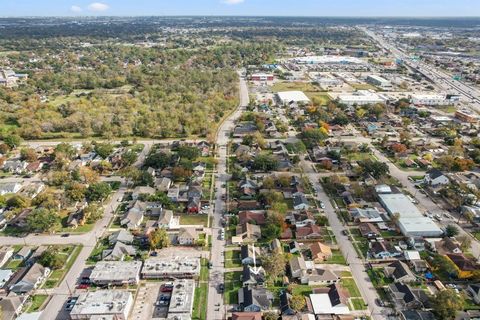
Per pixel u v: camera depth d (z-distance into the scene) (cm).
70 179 14488
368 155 17175
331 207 12888
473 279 9394
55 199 12900
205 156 16962
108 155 16750
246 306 8500
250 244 10888
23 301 8675
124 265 9681
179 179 14762
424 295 8650
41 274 9456
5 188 13712
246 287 9119
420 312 8225
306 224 11594
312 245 10612
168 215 11981
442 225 11769
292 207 12850
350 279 9500
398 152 16938
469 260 9638
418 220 11675
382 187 13538
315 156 16588
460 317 7988
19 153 17362
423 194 13725
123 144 18325
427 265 9756
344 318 8194
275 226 10994
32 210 12094
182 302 8550
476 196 13025
